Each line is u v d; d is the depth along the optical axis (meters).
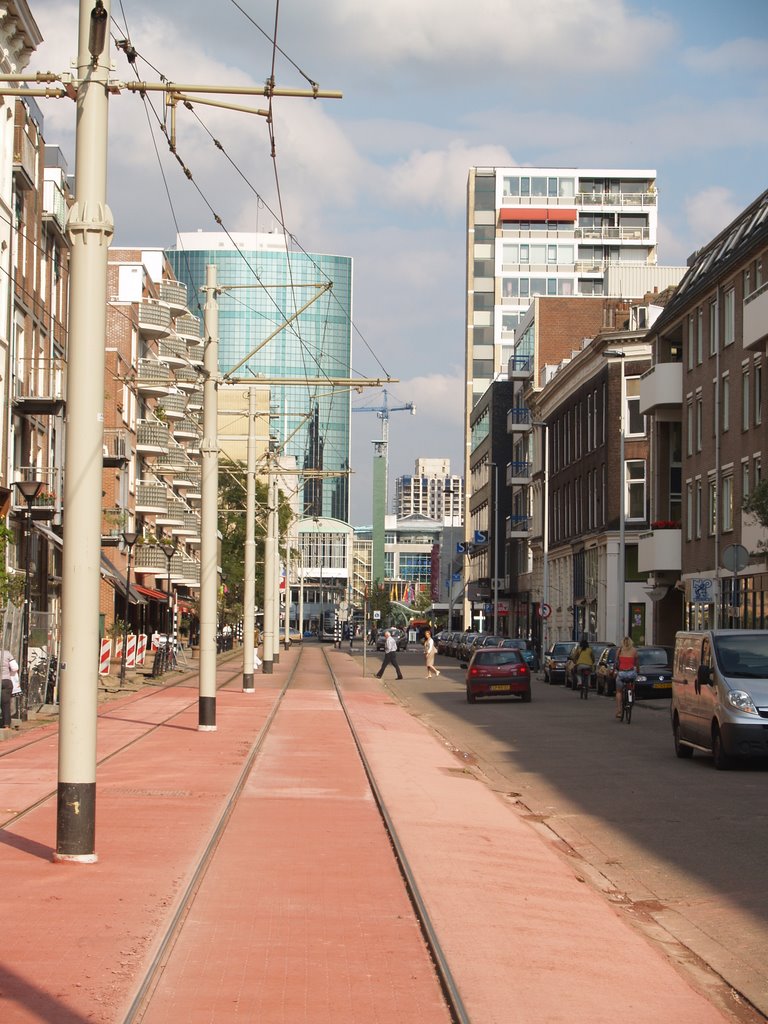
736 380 45.91
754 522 40.22
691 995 7.94
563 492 82.00
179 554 75.62
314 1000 7.38
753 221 46.28
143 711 31.97
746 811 16.19
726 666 21.19
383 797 16.66
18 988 7.37
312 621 167.88
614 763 22.44
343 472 58.97
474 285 123.25
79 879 10.62
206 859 11.80
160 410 79.06
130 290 71.00
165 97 13.66
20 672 28.22
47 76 11.73
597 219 122.06
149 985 7.57
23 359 42.88
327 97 13.20
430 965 8.24
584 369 74.50
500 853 12.91
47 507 39.78
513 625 103.06
